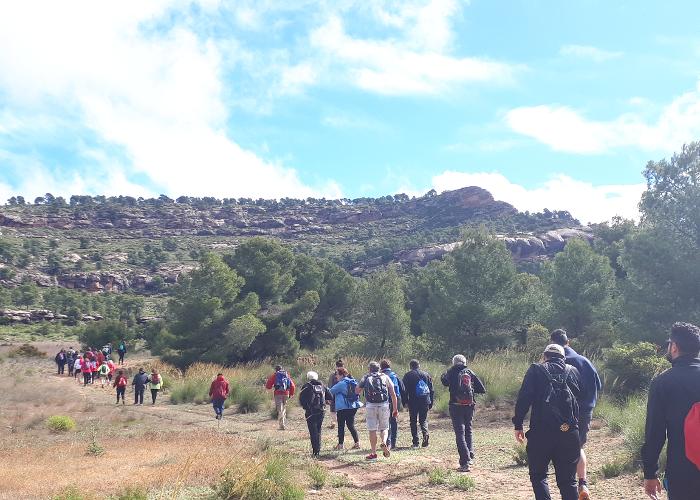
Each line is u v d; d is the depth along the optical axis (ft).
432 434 44.70
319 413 36.47
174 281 501.97
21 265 483.92
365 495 24.75
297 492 24.02
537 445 17.61
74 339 290.15
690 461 11.85
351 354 120.98
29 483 29.55
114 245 610.65
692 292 71.82
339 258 490.90
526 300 114.01
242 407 67.72
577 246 117.70
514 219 528.22
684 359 12.86
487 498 23.08
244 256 151.12
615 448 31.63
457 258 116.47
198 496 24.73
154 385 79.05
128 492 24.04
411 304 175.94
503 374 62.34
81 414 65.62
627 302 76.69
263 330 126.62
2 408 68.44
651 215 77.30
